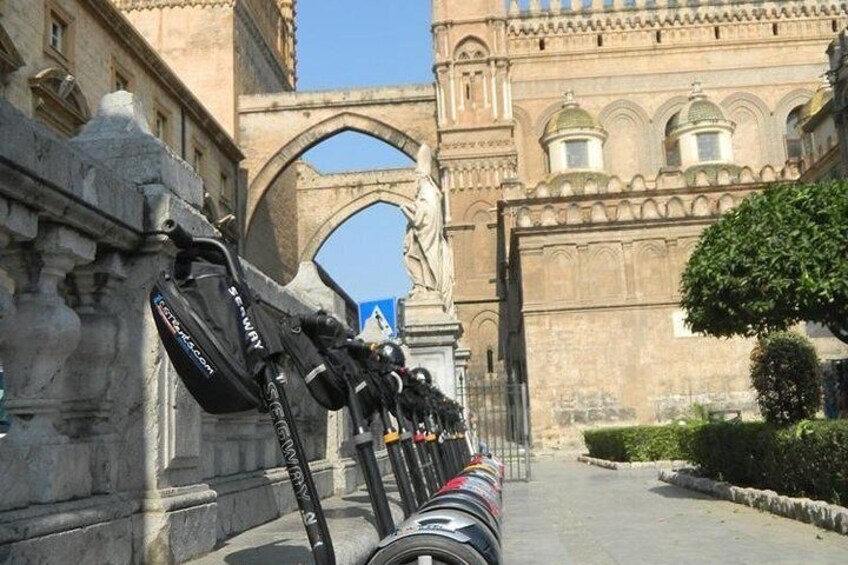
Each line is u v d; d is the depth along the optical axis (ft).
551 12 193.77
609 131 190.90
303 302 27.81
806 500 34.96
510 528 35.73
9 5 77.15
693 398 125.29
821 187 41.75
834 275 38.65
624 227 130.82
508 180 152.35
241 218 166.71
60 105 83.61
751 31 193.47
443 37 176.35
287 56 221.25
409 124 176.76
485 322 165.89
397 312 66.80
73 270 14.10
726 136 167.12
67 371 13.93
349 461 31.24
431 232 58.34
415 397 22.62
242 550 15.21
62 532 11.44
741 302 42.14
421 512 13.07
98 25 98.22
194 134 132.46
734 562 25.68
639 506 43.62
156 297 9.68
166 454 14.42
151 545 13.56
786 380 45.11
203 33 167.02
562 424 126.31
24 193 11.66
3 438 12.23
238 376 9.47
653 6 193.67
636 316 128.47
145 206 14.78
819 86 180.24
